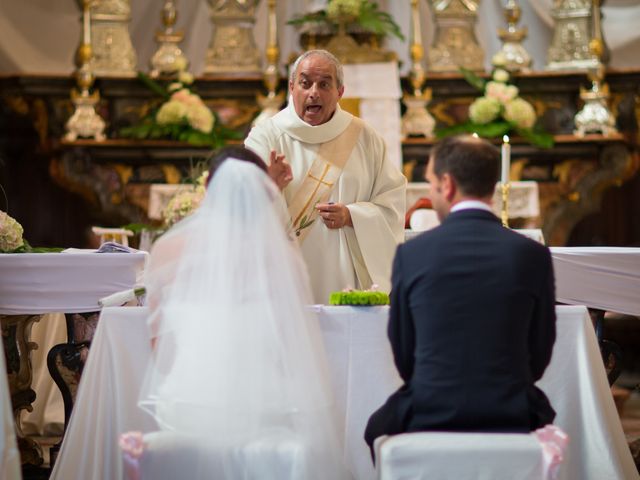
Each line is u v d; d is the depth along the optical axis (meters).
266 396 3.48
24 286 4.91
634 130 10.52
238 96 10.57
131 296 4.31
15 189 11.26
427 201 7.53
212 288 3.54
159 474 3.44
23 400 5.46
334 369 4.13
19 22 10.98
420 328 3.39
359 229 5.02
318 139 5.22
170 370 3.58
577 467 4.13
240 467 3.46
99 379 4.09
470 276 3.36
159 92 10.30
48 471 5.47
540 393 3.49
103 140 10.08
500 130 10.01
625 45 11.18
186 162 10.27
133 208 10.24
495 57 10.45
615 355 5.23
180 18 11.46
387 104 10.05
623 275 5.03
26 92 10.30
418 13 10.63
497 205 9.39
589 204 10.34
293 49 11.42
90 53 10.30
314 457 3.47
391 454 3.24
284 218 4.55
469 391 3.31
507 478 3.21
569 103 10.53
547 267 3.43
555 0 10.62
